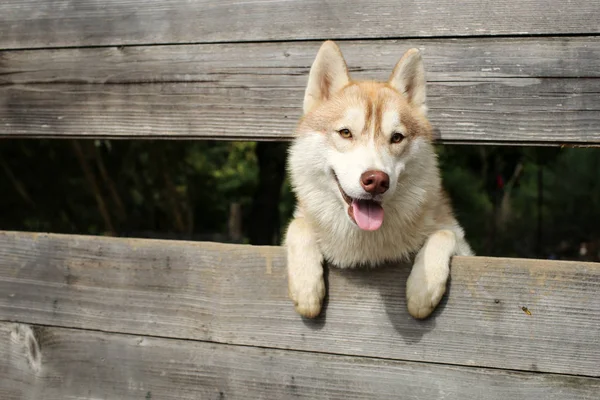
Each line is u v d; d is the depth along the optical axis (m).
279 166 6.21
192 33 2.73
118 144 5.93
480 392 2.23
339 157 2.47
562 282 2.17
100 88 2.80
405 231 2.52
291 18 2.65
